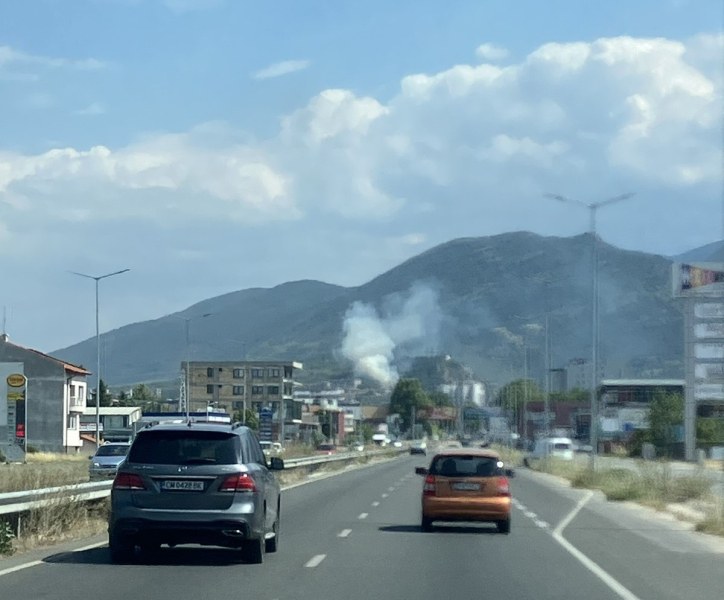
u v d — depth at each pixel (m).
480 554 22.23
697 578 18.69
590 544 25.03
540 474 73.81
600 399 139.00
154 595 15.40
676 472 56.53
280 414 133.00
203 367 166.00
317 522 30.39
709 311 85.56
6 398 79.25
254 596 15.47
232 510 18.78
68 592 15.60
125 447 49.44
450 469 27.53
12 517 23.38
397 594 16.02
